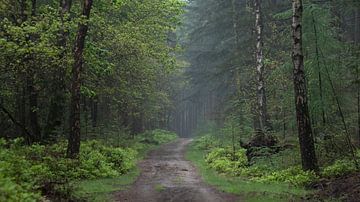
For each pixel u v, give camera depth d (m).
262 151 22.11
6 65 20.91
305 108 17.36
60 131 25.33
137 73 33.97
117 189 16.25
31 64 20.94
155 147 46.72
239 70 37.66
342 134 19.77
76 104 19.84
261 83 28.80
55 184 12.80
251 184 17.81
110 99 38.47
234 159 26.33
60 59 21.22
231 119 32.53
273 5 35.47
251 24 37.09
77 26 20.97
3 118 26.78
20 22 21.97
